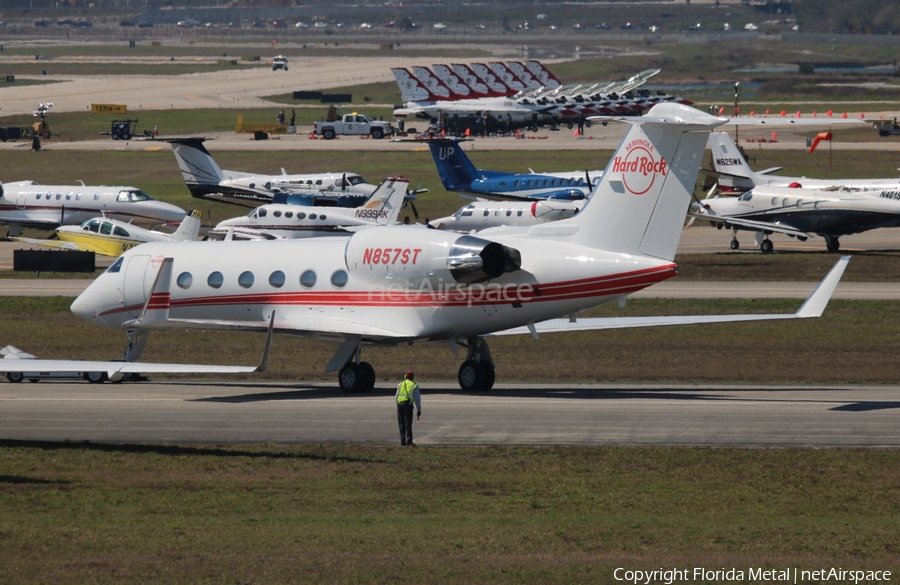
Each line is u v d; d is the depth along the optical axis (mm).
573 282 122562
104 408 119750
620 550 67562
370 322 130125
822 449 97625
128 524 73250
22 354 123500
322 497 81438
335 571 63125
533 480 87125
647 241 122438
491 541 69375
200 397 128125
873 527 73250
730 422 109625
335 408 119375
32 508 77688
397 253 127688
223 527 72562
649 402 121938
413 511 77312
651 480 87250
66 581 61406
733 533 71562
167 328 129750
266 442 102312
